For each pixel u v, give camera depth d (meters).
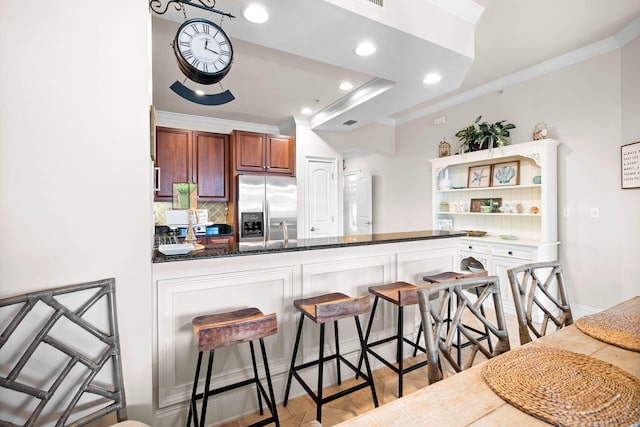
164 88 3.48
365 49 2.22
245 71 3.09
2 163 1.12
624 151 2.74
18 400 1.16
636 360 1.01
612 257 2.85
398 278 2.44
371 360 2.33
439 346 1.14
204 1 1.68
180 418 1.63
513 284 1.45
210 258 1.64
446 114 4.41
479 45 2.89
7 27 1.12
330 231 4.96
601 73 2.89
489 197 3.91
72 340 1.23
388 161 5.48
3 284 1.13
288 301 1.94
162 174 4.09
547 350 1.07
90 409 1.27
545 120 3.31
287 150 4.66
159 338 1.57
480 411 0.78
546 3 2.28
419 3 2.09
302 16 1.83
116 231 1.30
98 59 1.25
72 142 1.22
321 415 1.80
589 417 0.72
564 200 3.18
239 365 1.80
